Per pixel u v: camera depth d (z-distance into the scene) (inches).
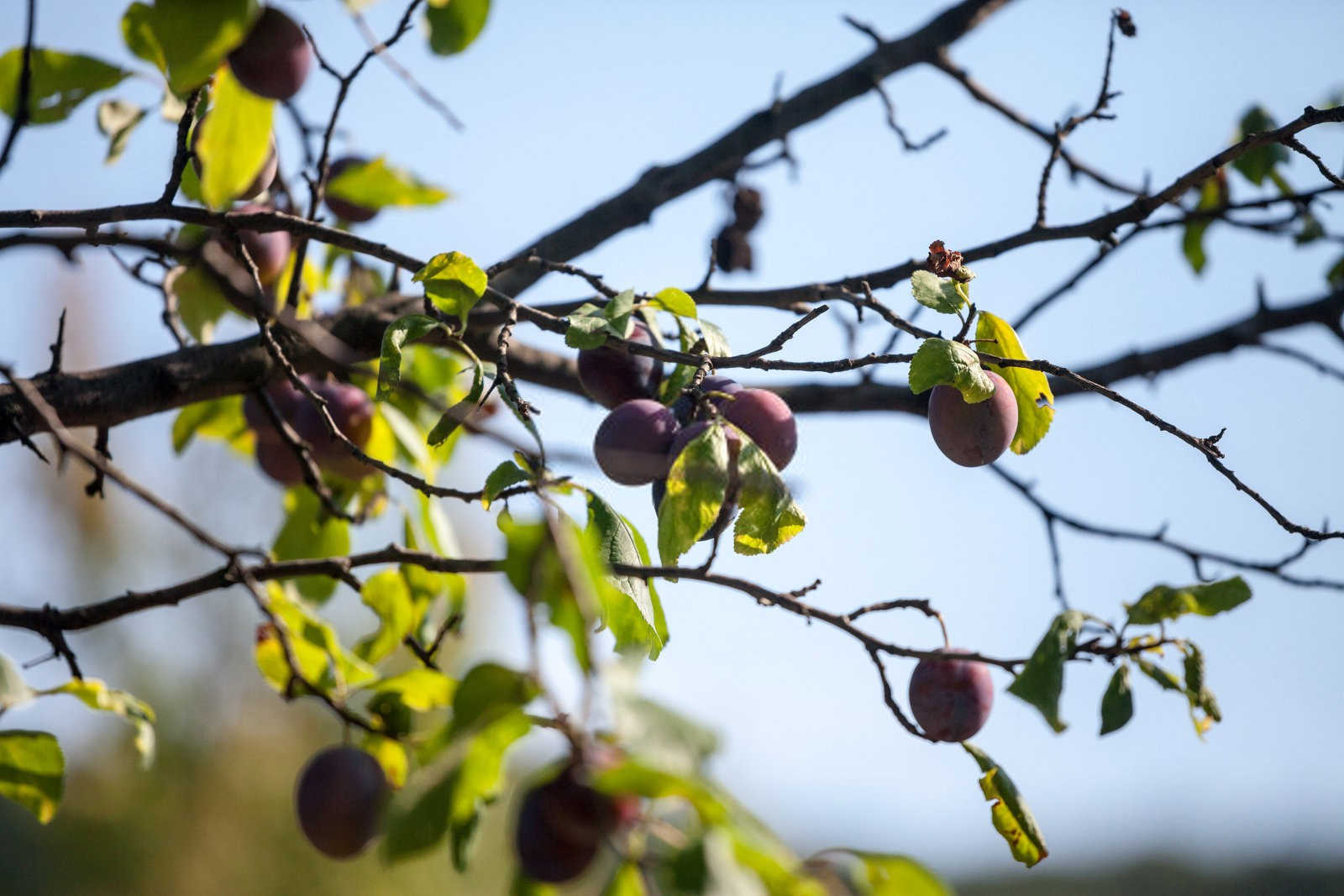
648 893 52.3
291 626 63.7
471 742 53.1
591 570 53.7
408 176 58.5
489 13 61.8
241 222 61.4
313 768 58.4
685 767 52.3
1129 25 66.4
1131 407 60.9
